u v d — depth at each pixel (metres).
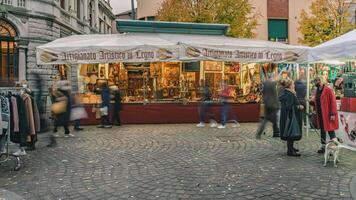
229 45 13.83
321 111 8.59
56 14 27.11
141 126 13.99
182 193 5.81
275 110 10.78
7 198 5.64
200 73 16.72
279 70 18.23
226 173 6.96
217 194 5.75
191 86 16.14
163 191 5.91
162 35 16.20
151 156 8.49
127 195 5.75
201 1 25.19
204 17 24.92
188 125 14.23
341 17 28.83
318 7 29.09
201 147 9.52
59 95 11.63
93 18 44.91
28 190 6.07
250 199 5.51
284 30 33.59
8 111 7.77
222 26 17.50
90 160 8.16
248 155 8.54
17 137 8.22
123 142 10.38
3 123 7.64
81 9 37.16
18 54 24.09
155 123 14.73
